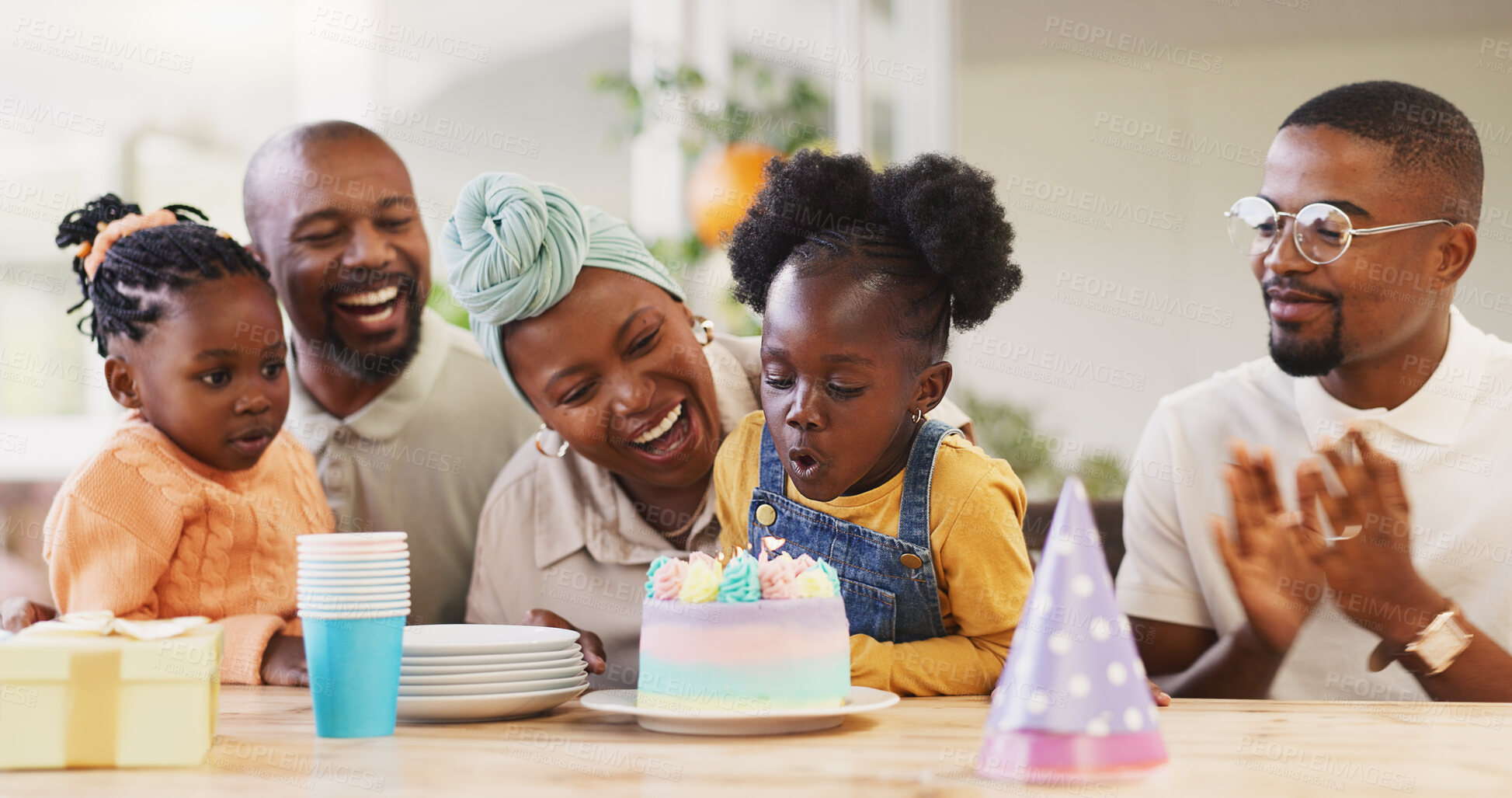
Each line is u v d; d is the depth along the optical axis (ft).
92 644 2.42
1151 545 5.55
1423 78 10.79
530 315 4.42
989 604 3.53
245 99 9.36
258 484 4.79
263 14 9.30
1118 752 2.14
